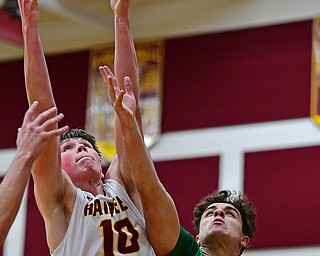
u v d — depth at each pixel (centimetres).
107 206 1109
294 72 2736
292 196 2667
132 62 1180
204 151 2784
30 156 1020
